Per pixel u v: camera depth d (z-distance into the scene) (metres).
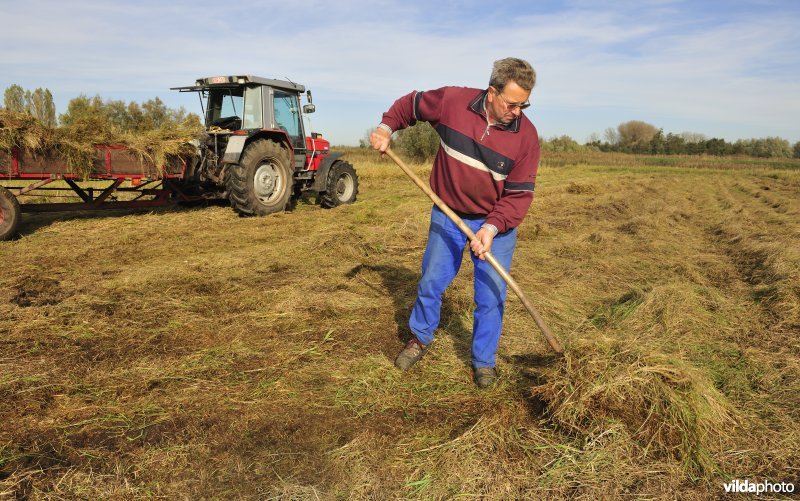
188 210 10.03
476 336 3.10
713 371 3.27
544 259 6.45
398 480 2.21
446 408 2.80
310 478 2.21
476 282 3.10
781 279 5.11
